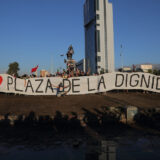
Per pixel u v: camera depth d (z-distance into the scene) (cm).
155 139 747
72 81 1773
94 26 14525
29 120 997
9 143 704
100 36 14062
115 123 1032
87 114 1039
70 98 1628
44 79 1766
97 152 611
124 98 1600
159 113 1121
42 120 997
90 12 15225
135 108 1074
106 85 1786
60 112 1104
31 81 1762
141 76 1822
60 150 631
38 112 1109
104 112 1077
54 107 1260
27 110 1171
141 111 1104
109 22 14225
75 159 559
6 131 878
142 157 570
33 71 2014
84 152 614
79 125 983
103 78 1788
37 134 824
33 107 1264
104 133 839
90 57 15488
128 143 698
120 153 604
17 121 996
